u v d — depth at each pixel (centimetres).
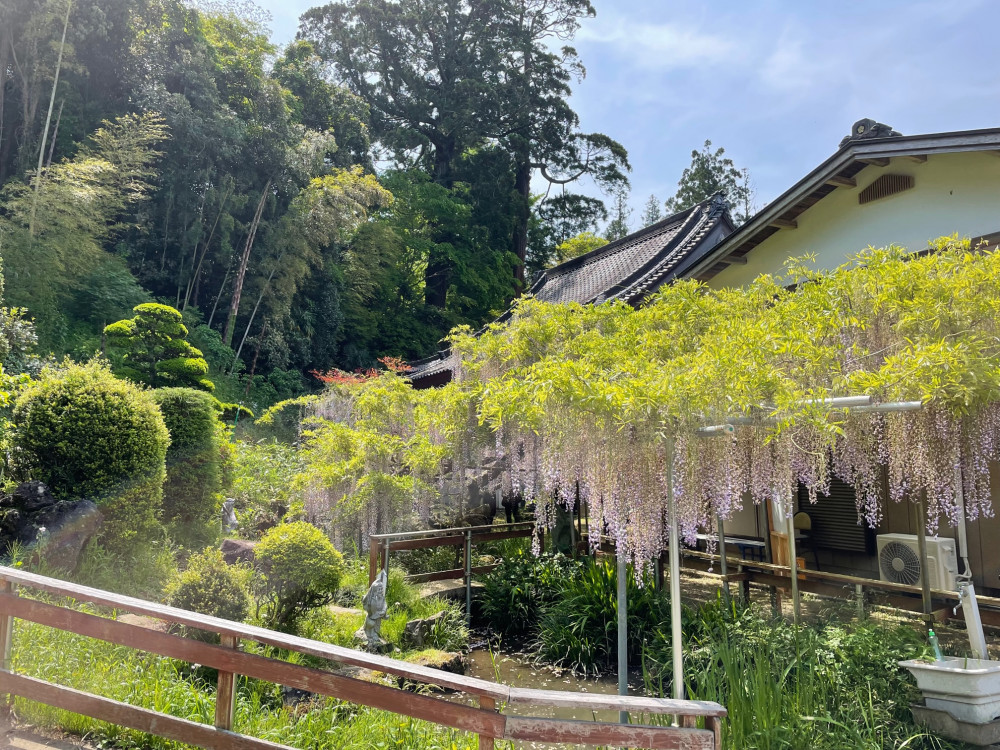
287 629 492
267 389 2133
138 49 2012
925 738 347
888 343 404
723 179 3741
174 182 2012
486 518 935
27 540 491
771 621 498
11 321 862
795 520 727
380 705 231
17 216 1507
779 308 455
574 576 657
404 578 693
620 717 361
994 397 318
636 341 507
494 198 3195
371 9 3195
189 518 726
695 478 336
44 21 1688
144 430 589
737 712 345
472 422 618
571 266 1634
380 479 744
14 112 1792
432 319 2980
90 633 267
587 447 353
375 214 2902
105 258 1825
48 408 559
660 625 545
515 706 462
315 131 2564
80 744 272
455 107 3188
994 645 461
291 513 833
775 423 339
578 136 3322
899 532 642
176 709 313
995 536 561
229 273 2227
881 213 641
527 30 3375
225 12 2470
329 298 2531
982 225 564
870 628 443
